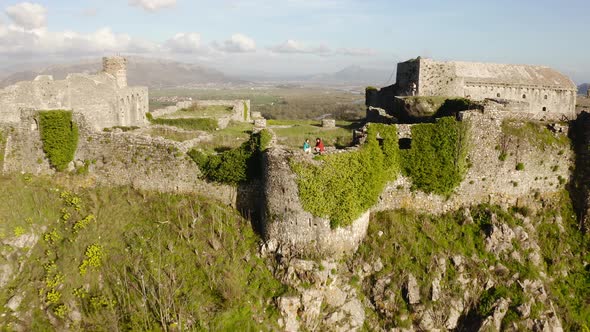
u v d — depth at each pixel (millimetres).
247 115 75562
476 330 30375
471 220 35219
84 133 39000
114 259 32812
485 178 35938
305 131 53656
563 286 33219
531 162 35938
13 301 30641
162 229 34719
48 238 34438
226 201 36562
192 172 37062
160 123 57594
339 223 31484
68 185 38781
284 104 187125
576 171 36250
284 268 31344
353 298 31406
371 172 33125
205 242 33719
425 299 31344
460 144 35344
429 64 52875
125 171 38438
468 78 59625
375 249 33000
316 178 30906
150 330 28781
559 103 63156
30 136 39688
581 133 36188
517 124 36281
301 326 30094
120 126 51375
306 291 30281
